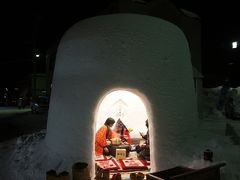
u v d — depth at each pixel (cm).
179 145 474
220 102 1050
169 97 472
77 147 461
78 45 490
